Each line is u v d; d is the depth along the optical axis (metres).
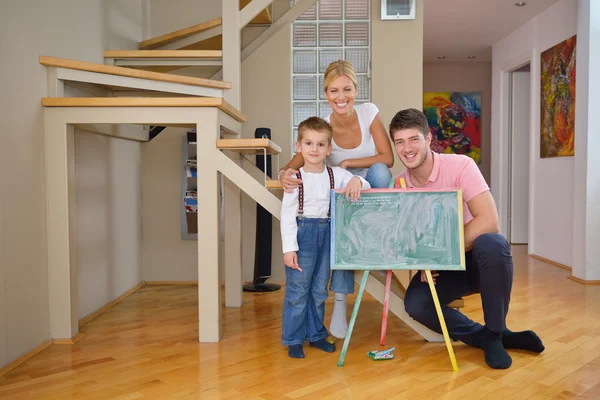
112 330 2.83
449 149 7.91
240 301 3.37
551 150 5.11
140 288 4.00
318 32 4.05
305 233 2.32
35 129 2.48
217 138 2.57
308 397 1.92
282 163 4.08
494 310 2.19
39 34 2.54
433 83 7.89
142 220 4.15
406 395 1.92
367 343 2.57
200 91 3.14
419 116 2.26
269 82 4.07
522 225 6.54
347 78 2.44
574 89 4.62
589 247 4.09
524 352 2.38
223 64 3.24
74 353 2.44
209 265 2.59
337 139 2.62
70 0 2.90
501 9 5.22
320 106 4.08
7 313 2.23
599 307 3.26
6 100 2.25
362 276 2.51
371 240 2.29
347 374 2.14
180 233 4.15
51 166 2.57
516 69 6.25
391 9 3.94
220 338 2.64
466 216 2.41
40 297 2.51
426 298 2.38
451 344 2.34
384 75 3.99
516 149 6.46
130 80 2.84
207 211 2.58
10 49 2.29
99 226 3.31
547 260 5.22
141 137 3.91
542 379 2.06
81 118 2.56
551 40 5.12
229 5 3.23
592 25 4.10
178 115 2.57
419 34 3.97
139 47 3.93
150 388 2.01
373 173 2.39
